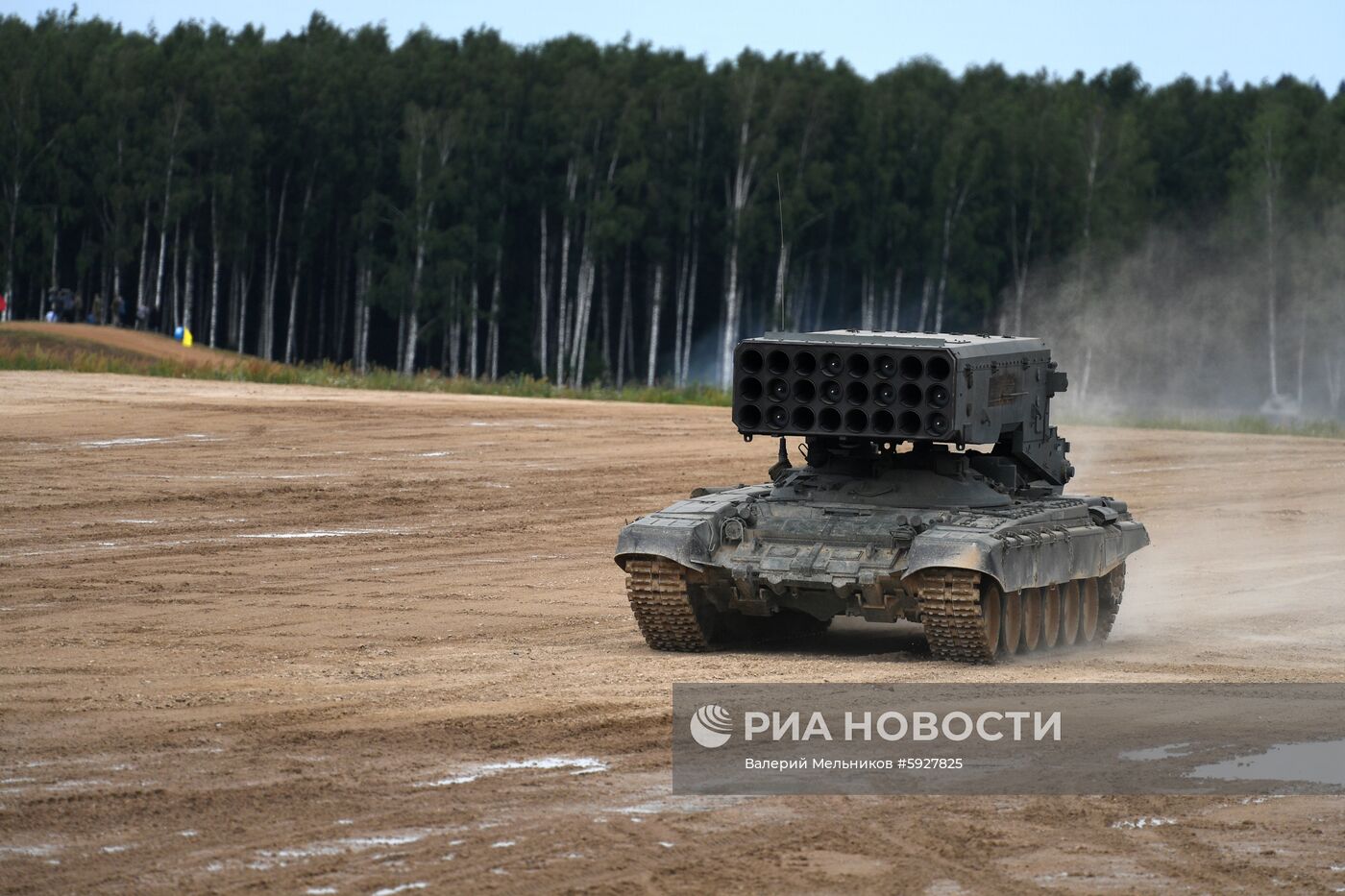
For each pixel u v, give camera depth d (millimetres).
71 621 57125
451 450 106500
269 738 38375
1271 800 34406
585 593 64875
